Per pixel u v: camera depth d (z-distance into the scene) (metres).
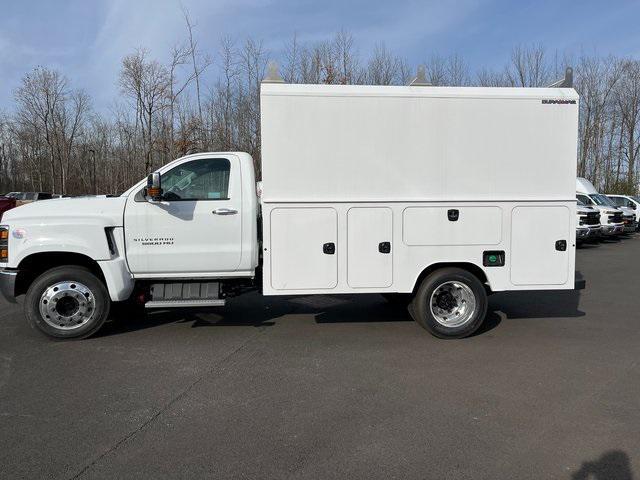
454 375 4.82
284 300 8.24
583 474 3.11
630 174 43.81
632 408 4.08
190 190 5.94
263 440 3.52
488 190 5.81
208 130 20.47
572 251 5.95
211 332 6.29
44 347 5.63
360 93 5.60
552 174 5.87
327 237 5.70
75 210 5.69
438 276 5.85
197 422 3.80
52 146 46.53
